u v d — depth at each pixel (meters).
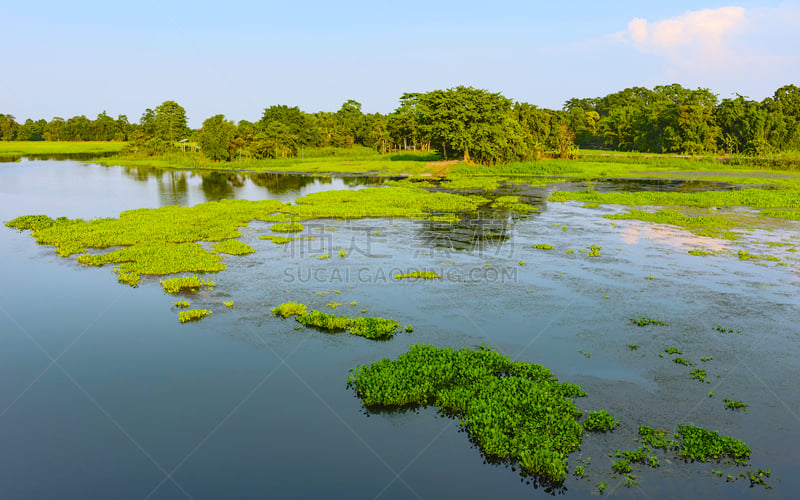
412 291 21.95
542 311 19.66
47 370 15.16
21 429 12.33
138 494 10.23
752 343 16.80
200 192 58.50
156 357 15.94
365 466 11.02
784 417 12.63
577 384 14.24
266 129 112.31
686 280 23.31
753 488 10.23
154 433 12.17
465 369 14.63
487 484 10.48
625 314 19.31
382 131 130.00
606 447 11.52
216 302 20.66
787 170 80.38
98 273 24.56
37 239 31.14
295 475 10.77
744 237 32.19
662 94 157.25
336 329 17.94
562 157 100.56
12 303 20.55
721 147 114.69
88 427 12.41
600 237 32.34
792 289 22.00
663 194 50.69
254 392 13.92
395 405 13.27
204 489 10.36
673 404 13.23
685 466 10.87
